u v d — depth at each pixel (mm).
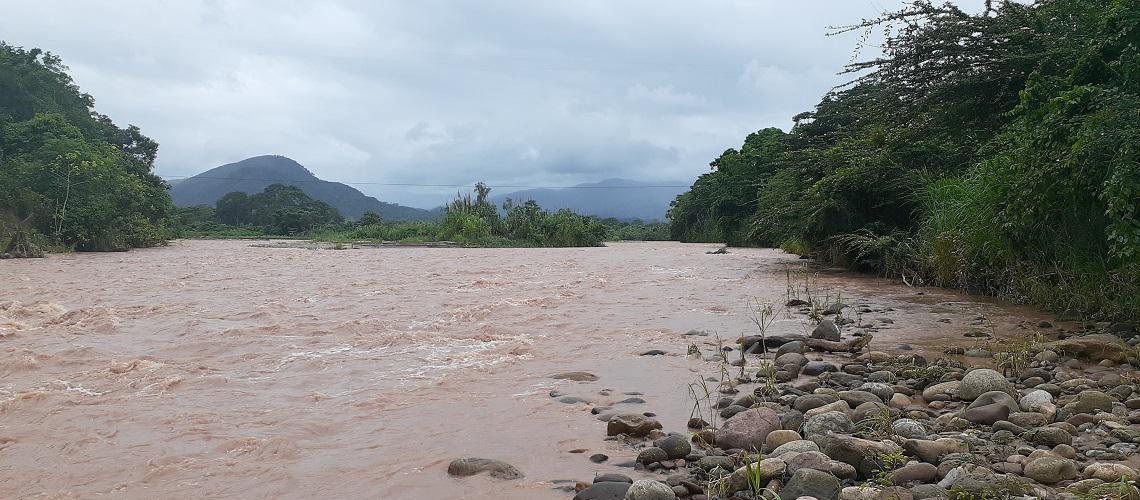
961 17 12125
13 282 13070
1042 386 4840
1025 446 3695
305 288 11938
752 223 22641
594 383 5301
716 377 5484
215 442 3984
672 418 4414
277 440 3955
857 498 3018
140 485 3373
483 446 3896
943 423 4184
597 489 3102
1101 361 5664
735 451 3787
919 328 7582
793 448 3588
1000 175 9305
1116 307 7348
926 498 3000
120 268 16891
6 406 4691
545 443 3939
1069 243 8430
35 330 7629
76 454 3799
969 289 10672
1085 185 7641
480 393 5023
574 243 39031
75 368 5867
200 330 7633
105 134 47500
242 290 11625
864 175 14625
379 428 4234
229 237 53281
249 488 3326
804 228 16250
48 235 25859
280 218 63406
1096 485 3055
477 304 9641
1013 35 11383
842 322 7926
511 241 37844
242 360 6168
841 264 16141
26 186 26250
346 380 5449
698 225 48281
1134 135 6715
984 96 12305
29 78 40844
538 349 6613
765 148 38719
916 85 12820
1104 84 8586
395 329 7715
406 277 14141
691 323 8094
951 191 11766
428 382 5359
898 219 14805
